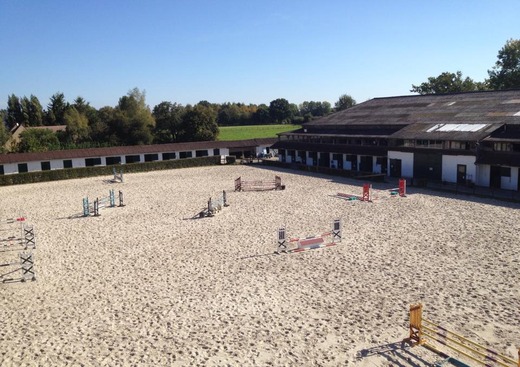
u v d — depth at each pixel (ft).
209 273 79.56
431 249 88.38
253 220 116.78
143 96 372.79
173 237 102.94
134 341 57.11
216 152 270.26
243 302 67.41
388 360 51.47
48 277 80.23
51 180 210.79
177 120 349.20
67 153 230.07
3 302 70.03
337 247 91.76
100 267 84.43
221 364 51.55
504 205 122.11
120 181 199.11
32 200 159.43
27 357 53.98
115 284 75.82
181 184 185.16
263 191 160.97
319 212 123.03
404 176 176.96
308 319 61.57
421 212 117.80
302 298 68.18
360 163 201.57
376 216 115.85
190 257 88.43
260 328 59.47
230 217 120.98
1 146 286.66
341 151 207.82
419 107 215.10
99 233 108.88
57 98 476.13
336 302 66.44
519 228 99.96
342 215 118.52
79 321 62.90
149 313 64.69
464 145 154.10
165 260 87.15
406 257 84.38
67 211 136.36
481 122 162.61
